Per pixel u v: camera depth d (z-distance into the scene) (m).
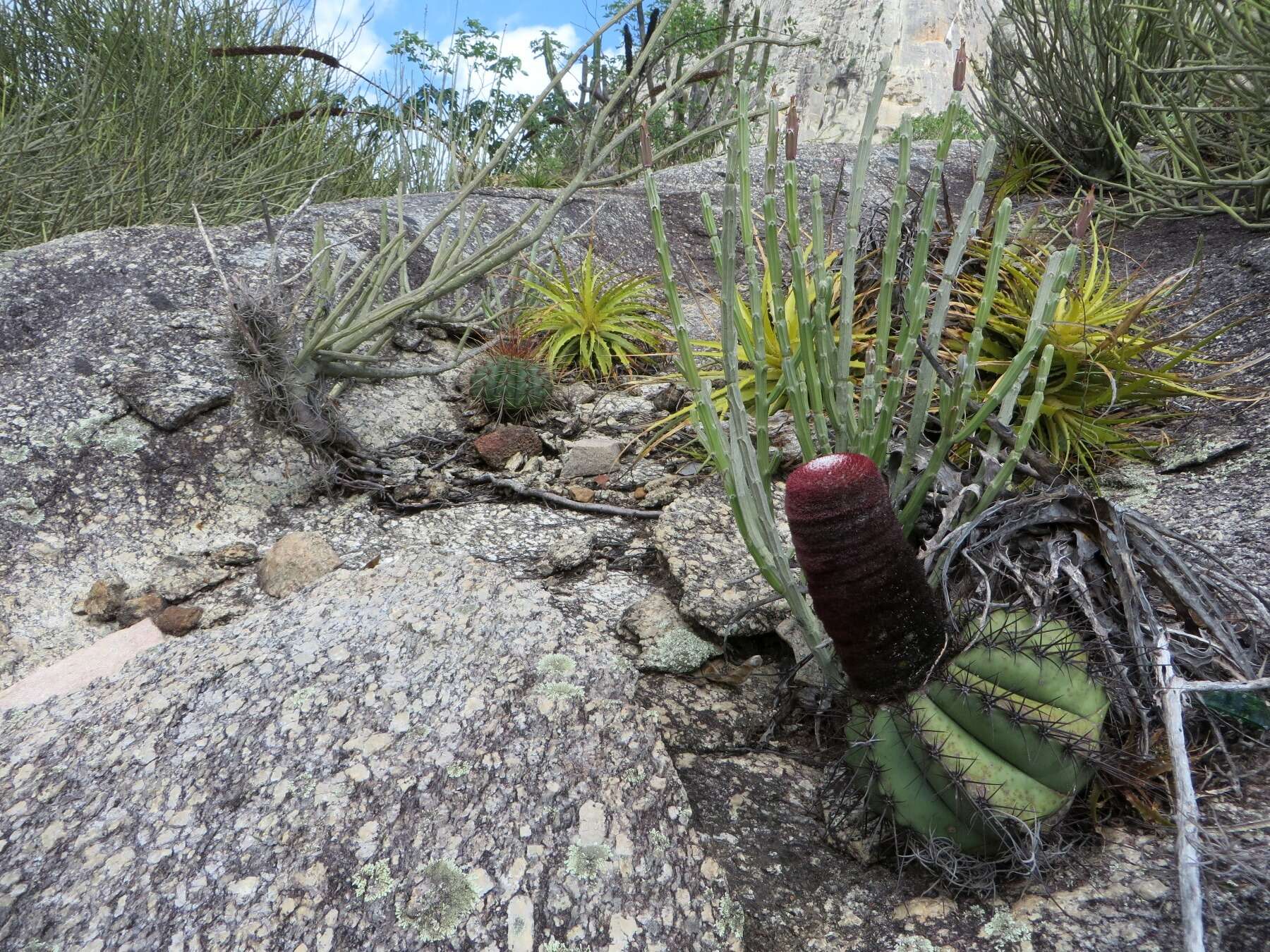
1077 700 1.44
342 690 1.77
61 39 5.61
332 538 2.70
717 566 2.28
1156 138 4.60
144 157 4.87
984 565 1.65
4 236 4.30
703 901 1.46
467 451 3.29
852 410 1.76
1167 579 1.62
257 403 2.89
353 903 1.41
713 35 6.74
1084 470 2.78
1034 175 5.68
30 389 2.93
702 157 7.10
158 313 3.28
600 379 3.98
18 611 2.34
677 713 1.97
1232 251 3.97
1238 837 1.39
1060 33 5.26
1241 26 4.09
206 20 6.19
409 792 1.57
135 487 2.75
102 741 1.70
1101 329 2.89
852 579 1.35
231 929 1.38
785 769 1.82
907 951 1.42
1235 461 2.62
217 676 1.83
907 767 1.47
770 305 3.29
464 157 3.66
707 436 1.69
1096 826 1.53
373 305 3.58
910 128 1.60
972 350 1.63
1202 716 1.60
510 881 1.44
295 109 5.82
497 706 1.73
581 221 5.03
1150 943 1.34
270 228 2.98
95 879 1.46
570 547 2.60
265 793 1.57
